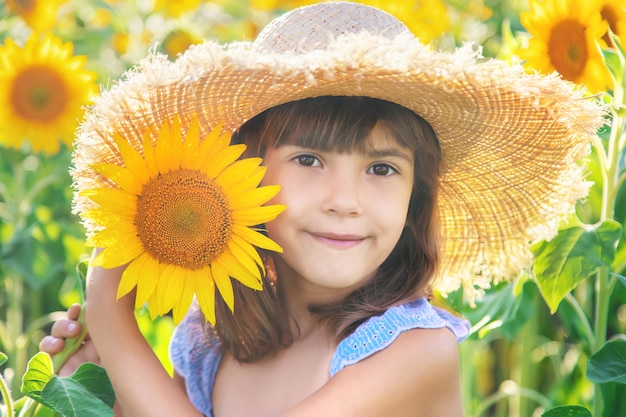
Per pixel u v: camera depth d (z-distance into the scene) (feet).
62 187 7.41
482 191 4.90
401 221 4.56
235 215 4.31
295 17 4.58
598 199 6.03
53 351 4.65
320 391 4.48
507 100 4.51
